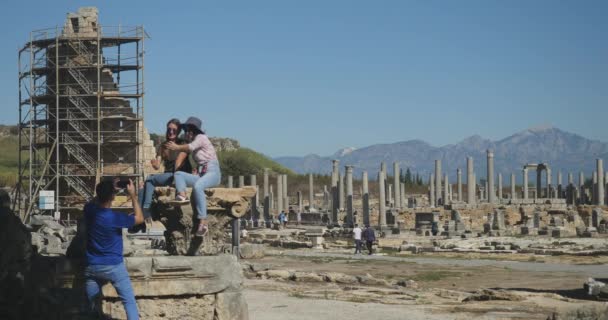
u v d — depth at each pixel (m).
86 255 13.85
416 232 78.75
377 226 85.56
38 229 39.66
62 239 38.56
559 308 24.95
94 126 85.00
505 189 167.62
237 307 16.27
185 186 16.27
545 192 141.38
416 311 23.95
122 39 85.19
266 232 81.06
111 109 85.44
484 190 149.75
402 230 85.00
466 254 56.09
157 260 15.77
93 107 84.69
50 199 58.12
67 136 83.44
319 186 159.25
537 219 86.56
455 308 24.95
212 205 16.61
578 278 37.97
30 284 16.61
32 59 84.62
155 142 119.06
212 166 16.53
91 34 85.56
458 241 67.31
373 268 44.59
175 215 16.45
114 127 85.62
